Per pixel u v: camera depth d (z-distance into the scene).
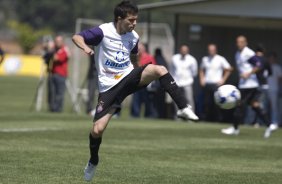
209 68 69.88
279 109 75.31
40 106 84.06
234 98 30.42
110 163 35.31
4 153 37.06
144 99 74.94
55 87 74.56
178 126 61.31
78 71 91.69
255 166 36.62
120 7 26.84
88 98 73.56
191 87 70.81
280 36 84.38
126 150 41.12
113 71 27.03
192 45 83.56
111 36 27.00
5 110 81.06
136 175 31.84
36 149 39.44
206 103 72.19
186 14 76.62
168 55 102.94
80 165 34.00
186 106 26.28
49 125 56.19
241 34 86.50
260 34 85.75
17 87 137.25
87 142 44.41
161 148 43.06
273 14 73.31
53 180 29.58
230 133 55.53
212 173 33.34
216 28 85.69
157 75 26.50
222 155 40.94
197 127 61.03
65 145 42.19
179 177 31.69
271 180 31.72
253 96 55.12
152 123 63.75
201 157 39.62
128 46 27.25
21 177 29.98
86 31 26.83
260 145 47.31
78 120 63.09
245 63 55.47
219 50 86.19
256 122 69.69
